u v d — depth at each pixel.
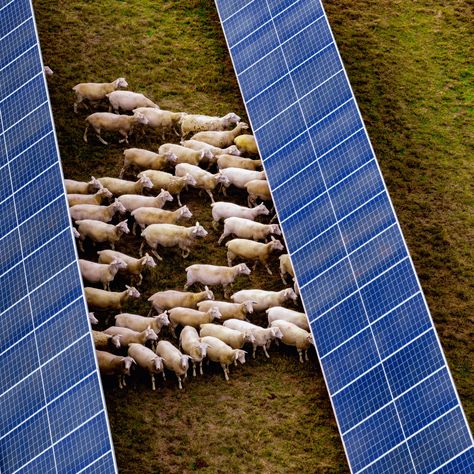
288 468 47.91
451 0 72.62
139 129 62.25
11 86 56.09
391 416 45.34
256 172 58.44
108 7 70.81
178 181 57.94
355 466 44.94
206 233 55.59
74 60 67.00
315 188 53.81
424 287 55.59
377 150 62.59
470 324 54.09
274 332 51.03
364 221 51.31
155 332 51.56
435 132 63.84
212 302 52.75
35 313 47.94
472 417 50.06
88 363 45.41
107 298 52.56
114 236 55.34
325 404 50.38
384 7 72.19
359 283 49.59
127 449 48.16
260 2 62.47
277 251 55.47
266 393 50.72
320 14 59.78
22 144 53.59
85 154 61.16
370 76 67.12
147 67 67.06
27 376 46.41
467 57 68.81
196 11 71.00
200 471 47.59
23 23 58.12
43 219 50.47
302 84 57.97
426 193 60.44
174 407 49.97
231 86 66.06
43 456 44.06
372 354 47.28
